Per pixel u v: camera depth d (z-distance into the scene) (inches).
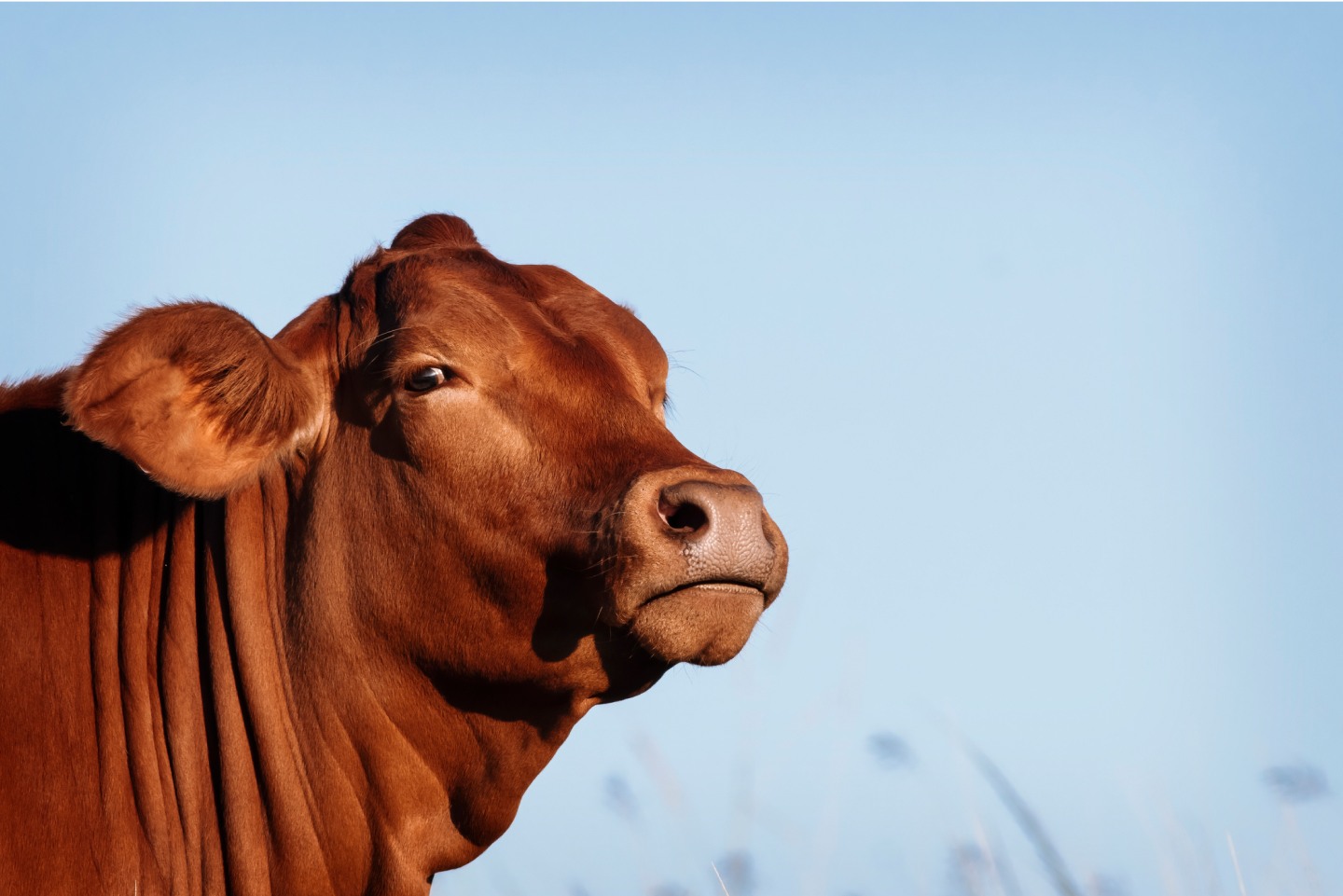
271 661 358.6
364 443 357.7
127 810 341.4
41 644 343.0
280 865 351.9
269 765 353.7
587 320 366.9
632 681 350.9
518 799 368.2
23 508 353.4
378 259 382.3
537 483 339.9
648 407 368.5
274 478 368.5
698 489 323.3
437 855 365.7
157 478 319.0
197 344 321.4
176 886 344.2
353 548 354.9
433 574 347.3
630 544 319.9
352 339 364.8
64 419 359.9
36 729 335.0
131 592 356.5
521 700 353.1
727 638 326.6
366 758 354.9
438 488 346.0
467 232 405.7
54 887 326.0
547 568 337.7
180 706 354.0
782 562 333.4
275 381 338.3
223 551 362.9
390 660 353.4
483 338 349.1
